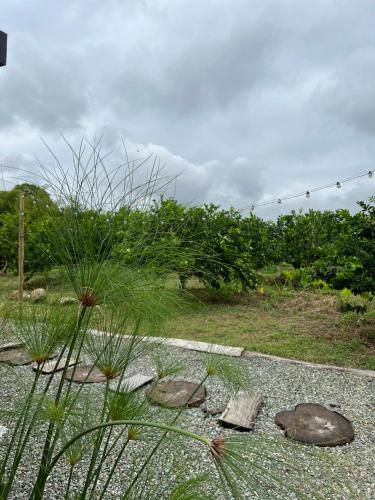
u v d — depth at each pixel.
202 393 2.92
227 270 6.61
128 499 1.21
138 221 1.12
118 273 1.06
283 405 2.95
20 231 2.73
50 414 0.95
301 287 8.16
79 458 1.11
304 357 4.07
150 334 1.21
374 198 4.59
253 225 8.97
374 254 4.52
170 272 1.19
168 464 1.71
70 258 1.08
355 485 1.93
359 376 3.56
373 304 6.45
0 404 1.96
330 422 2.61
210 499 1.10
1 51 2.30
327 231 9.62
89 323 1.14
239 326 5.27
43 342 1.09
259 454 0.89
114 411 1.10
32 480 1.81
